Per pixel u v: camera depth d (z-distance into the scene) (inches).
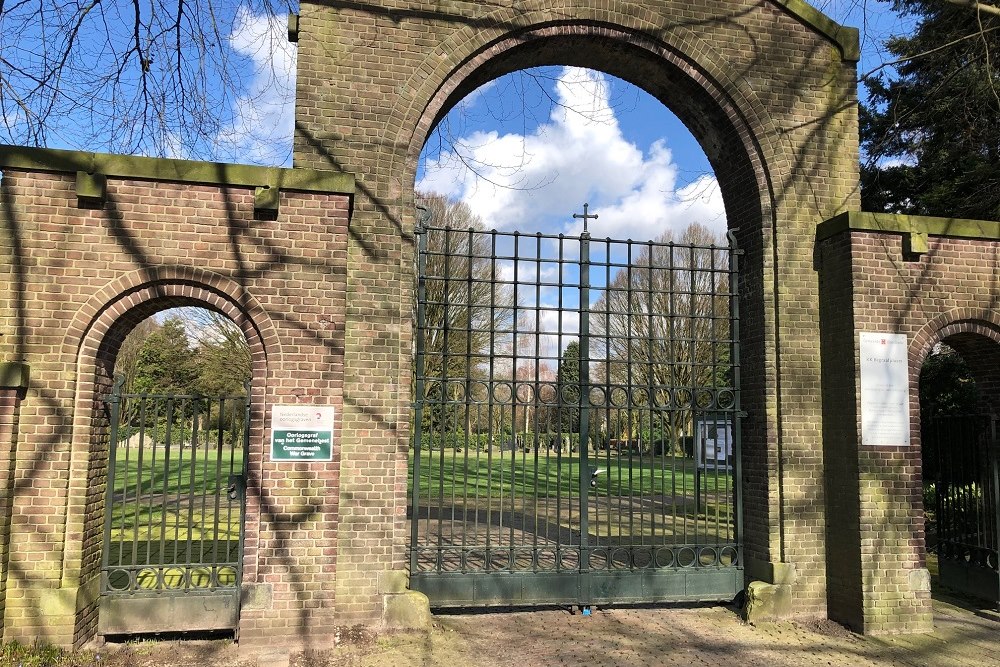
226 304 266.4
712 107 349.4
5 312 247.9
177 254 261.3
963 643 289.1
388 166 304.2
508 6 323.6
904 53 550.9
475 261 822.5
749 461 338.6
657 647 280.8
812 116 348.2
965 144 550.9
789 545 317.7
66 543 245.6
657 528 514.6
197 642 264.5
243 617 254.7
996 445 328.2
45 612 240.1
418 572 303.4
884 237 319.0
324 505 263.9
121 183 259.8
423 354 305.6
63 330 250.7
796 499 320.8
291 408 264.8
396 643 271.9
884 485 306.2
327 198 274.4
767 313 332.2
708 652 276.4
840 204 344.5
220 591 265.4
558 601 316.5
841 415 316.5
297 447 263.7
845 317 316.8
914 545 306.2
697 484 333.4
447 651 268.2
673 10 340.8
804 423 326.0
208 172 263.9
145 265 258.5
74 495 248.2
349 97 304.8
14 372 241.1
